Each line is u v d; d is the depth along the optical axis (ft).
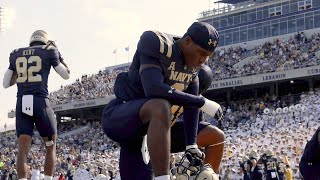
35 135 162.50
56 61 23.52
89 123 197.98
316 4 195.83
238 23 218.18
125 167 14.08
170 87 12.17
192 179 12.16
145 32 12.66
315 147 26.66
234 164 82.02
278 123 124.57
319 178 27.17
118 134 12.92
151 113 11.57
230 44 219.82
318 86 172.65
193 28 12.47
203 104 12.50
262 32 208.95
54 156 23.77
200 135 14.40
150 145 11.30
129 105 12.46
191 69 13.10
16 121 23.43
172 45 12.59
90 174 90.94
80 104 199.31
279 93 181.57
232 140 112.06
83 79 212.23
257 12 212.02
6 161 128.57
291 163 81.92
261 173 63.93
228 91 181.27
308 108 124.06
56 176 112.06
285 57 170.09
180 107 13.42
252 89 184.34
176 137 14.49
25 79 23.18
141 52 12.51
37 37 23.89
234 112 158.61
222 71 182.50
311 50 167.02
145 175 13.92
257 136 105.40
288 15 202.28
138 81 13.12
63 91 211.82
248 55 190.19
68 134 193.88
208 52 12.60
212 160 14.57
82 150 164.25
